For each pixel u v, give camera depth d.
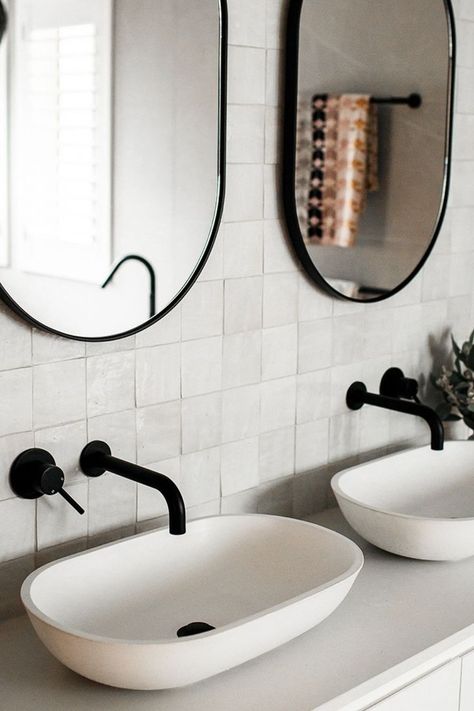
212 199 1.69
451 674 1.52
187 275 1.68
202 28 1.63
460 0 2.18
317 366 2.01
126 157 1.56
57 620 1.43
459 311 2.36
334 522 1.99
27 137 1.43
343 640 1.49
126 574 1.54
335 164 1.92
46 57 1.43
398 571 1.74
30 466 1.52
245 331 1.85
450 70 2.14
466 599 1.63
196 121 1.64
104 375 1.63
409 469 2.03
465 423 2.24
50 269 1.49
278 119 1.83
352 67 1.91
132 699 1.33
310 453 2.03
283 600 1.57
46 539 1.59
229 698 1.33
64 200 1.49
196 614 1.56
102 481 1.65
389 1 1.97
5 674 1.40
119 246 1.57
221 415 1.83
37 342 1.52
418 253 2.14
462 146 2.27
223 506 1.87
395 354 2.19
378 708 1.39
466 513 2.05
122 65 1.53
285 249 1.89
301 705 1.32
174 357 1.73
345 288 1.99
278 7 1.79
